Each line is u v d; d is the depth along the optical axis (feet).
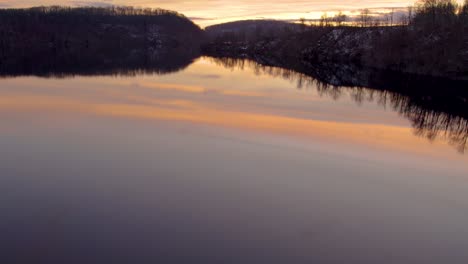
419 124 85.56
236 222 38.83
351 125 79.51
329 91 131.64
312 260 33.42
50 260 32.35
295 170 52.42
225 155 57.72
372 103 111.04
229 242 35.45
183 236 36.24
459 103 117.60
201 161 55.21
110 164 53.52
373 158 57.98
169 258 33.01
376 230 38.04
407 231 38.09
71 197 43.27
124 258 32.83
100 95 109.70
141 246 34.53
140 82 143.23
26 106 89.76
